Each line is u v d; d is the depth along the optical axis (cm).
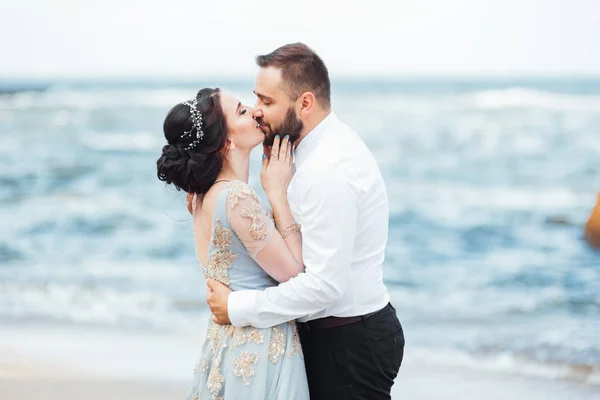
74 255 965
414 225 1159
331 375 270
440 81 4344
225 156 270
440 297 780
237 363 259
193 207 289
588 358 561
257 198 263
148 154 1792
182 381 482
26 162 1698
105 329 623
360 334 266
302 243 263
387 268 916
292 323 271
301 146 271
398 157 1781
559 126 2034
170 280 831
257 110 270
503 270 891
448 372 524
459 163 1683
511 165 1630
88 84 4769
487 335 628
